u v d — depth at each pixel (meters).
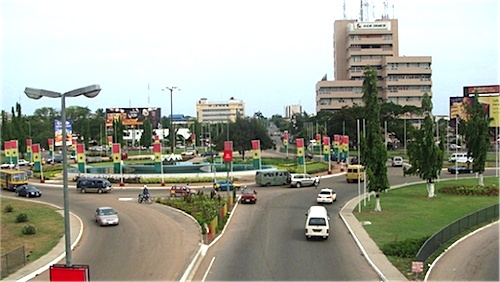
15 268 27.44
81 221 42.12
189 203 49.53
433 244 28.89
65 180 22.72
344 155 90.56
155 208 48.59
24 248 29.58
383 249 29.69
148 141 146.50
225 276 25.44
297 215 43.91
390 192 56.94
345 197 54.78
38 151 76.88
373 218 40.91
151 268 27.27
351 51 162.62
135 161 107.19
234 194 53.69
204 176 71.75
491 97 82.25
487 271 25.47
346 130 127.62
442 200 49.78
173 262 28.44
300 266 27.19
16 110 110.69
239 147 105.19
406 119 136.12
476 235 34.03
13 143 78.06
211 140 147.00
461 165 83.94
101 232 37.72
